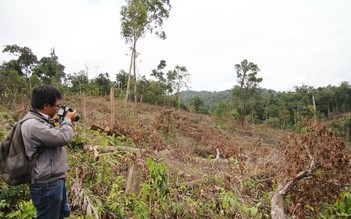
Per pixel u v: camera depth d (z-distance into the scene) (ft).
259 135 81.61
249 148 40.11
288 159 17.75
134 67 79.87
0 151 8.00
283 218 14.47
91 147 17.52
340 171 16.53
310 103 163.94
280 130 94.73
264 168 21.54
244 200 16.69
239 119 105.50
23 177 7.78
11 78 61.67
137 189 15.37
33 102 8.14
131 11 75.41
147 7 79.56
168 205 13.55
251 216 13.93
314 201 16.44
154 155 19.52
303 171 16.56
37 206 8.18
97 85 108.78
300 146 17.62
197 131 61.93
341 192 16.29
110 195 14.33
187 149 30.32
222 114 103.60
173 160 23.59
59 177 8.30
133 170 15.85
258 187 19.31
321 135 16.98
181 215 13.80
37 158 7.80
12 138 7.82
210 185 16.40
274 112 146.10
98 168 15.44
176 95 136.77
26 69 110.63
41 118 8.10
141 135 32.01
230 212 13.87
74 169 15.35
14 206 12.48
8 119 24.38
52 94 8.16
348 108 162.91
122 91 105.29
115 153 18.31
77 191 13.26
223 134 69.41
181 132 49.47
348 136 86.53
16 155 7.61
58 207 8.46
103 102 77.92
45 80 91.20
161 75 138.41
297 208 15.85
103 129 29.04
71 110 8.81
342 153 16.39
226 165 24.50
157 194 14.19
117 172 17.92
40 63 112.68
